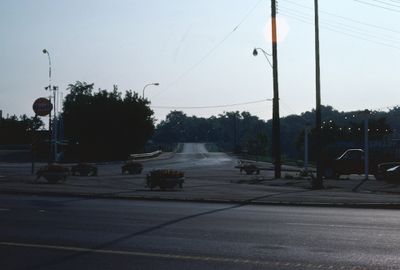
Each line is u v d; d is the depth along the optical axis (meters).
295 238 11.98
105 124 82.31
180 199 21.25
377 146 43.28
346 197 22.45
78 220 14.66
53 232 12.59
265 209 18.45
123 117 83.12
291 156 153.50
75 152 81.94
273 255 10.09
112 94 84.88
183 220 14.88
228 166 63.03
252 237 12.08
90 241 11.47
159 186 26.03
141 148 94.38
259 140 118.81
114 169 52.12
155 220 14.84
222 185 29.48
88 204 19.06
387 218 15.95
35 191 23.09
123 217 15.41
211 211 17.36
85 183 29.11
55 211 16.69
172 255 10.05
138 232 12.67
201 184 30.28
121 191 24.12
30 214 15.87
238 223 14.37
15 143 114.62
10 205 18.33
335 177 39.00
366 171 35.44
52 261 9.53
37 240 11.55
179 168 56.75
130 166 43.09
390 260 9.68
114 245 11.02
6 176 33.47
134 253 10.23
